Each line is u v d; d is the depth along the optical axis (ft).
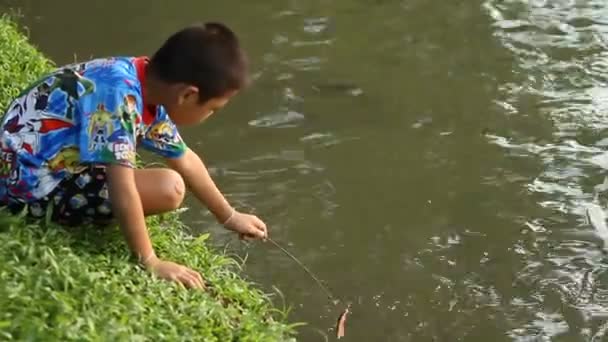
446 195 18.62
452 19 27.63
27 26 26.32
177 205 11.77
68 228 11.75
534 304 15.58
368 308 15.26
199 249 13.52
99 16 27.32
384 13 28.04
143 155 18.88
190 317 10.93
